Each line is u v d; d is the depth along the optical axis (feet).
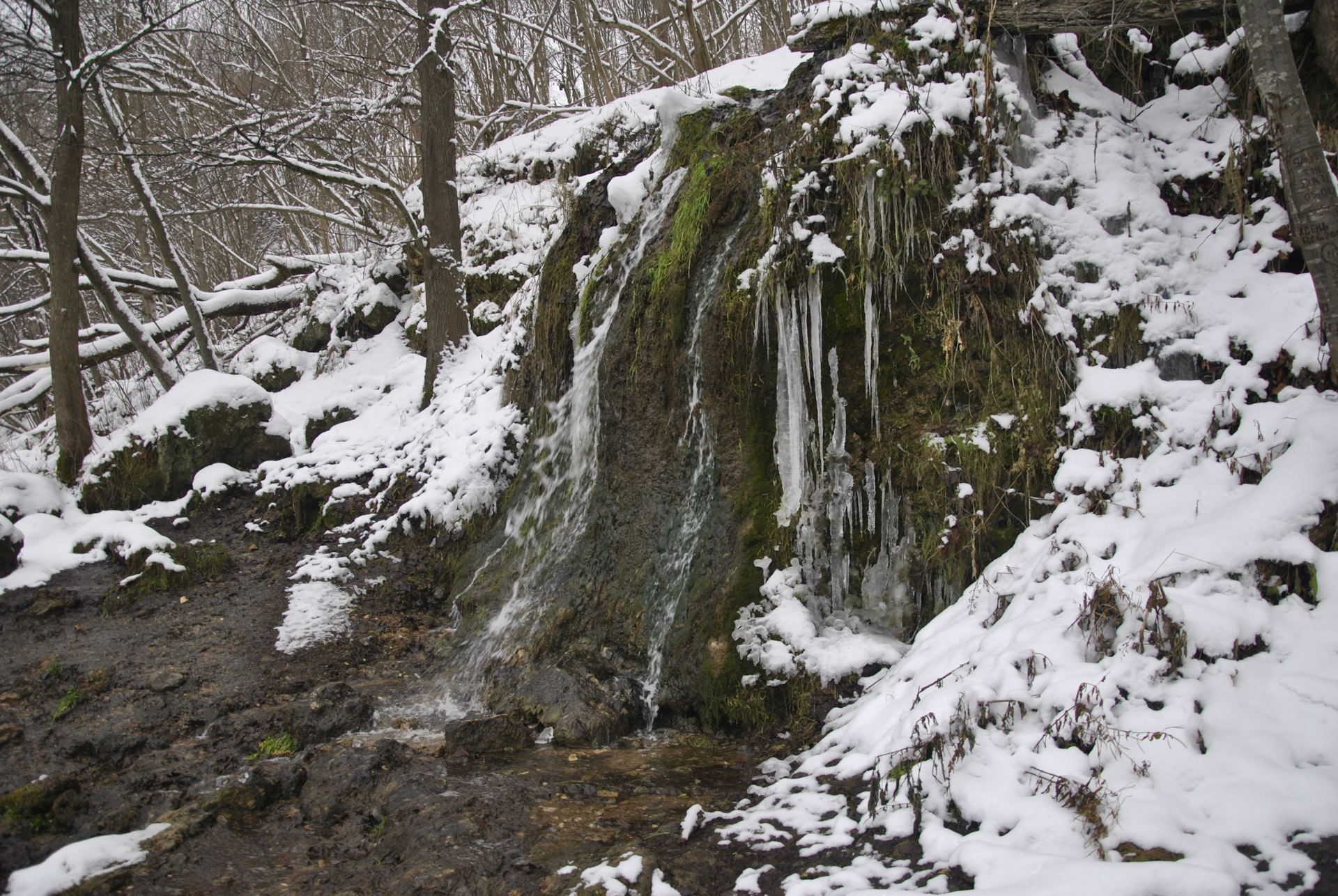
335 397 35.81
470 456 27.25
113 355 43.60
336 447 31.14
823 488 17.70
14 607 22.90
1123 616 12.12
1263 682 10.95
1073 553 14.08
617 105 39.34
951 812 11.30
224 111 42.93
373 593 25.00
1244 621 11.59
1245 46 17.44
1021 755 11.27
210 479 30.12
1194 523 13.16
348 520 28.30
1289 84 12.23
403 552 26.48
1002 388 16.71
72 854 13.12
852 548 17.57
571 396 24.30
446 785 15.01
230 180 52.01
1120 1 16.90
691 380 19.53
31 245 49.73
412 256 40.70
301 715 18.04
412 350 39.47
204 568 25.20
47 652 20.97
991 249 16.81
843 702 15.51
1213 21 18.21
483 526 26.32
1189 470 14.47
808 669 16.16
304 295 46.65
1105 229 17.06
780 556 17.66
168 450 30.76
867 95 17.72
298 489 28.96
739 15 39.34
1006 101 17.22
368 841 13.75
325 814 14.60
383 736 17.95
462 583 24.99
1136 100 19.34
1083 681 11.49
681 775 15.08
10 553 24.30
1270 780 9.70
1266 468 13.67
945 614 15.69
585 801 14.19
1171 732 10.59
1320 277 12.39
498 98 55.06
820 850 11.50
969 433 16.60
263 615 23.30
